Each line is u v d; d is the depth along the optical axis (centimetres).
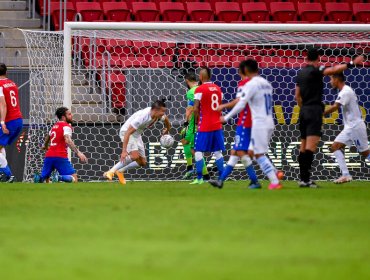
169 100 6162
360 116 4984
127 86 6166
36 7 7956
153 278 2016
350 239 2627
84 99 6519
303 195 4000
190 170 5753
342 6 8462
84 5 7925
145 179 5953
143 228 2828
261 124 4234
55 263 2214
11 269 2133
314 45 6781
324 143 6038
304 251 2416
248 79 4303
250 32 5978
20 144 6147
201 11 8125
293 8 8312
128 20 8000
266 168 4328
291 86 6112
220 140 5047
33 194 4112
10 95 5388
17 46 7281
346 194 4075
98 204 3581
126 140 4981
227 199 3788
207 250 2420
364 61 6488
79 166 6016
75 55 6706
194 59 6806
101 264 2200
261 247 2475
